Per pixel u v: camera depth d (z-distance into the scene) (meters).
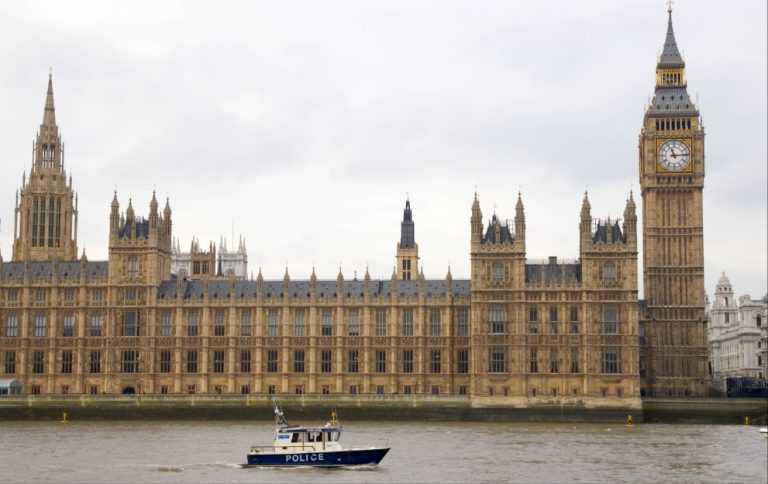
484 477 125.25
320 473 128.38
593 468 133.50
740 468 134.25
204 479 122.81
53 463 136.62
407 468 133.00
